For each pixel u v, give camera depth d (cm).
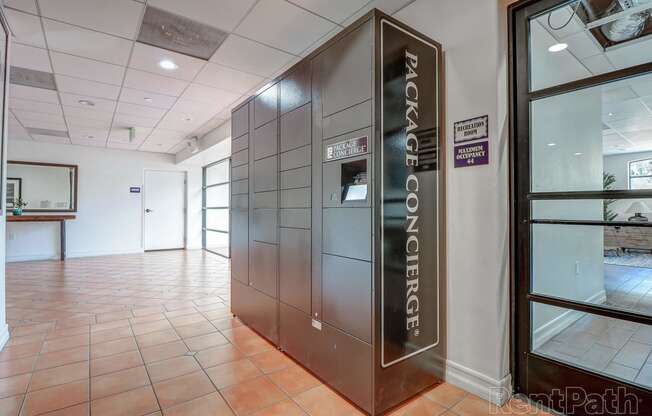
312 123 235
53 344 282
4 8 256
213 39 309
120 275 572
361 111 193
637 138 275
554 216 216
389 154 192
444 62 224
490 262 201
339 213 209
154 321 341
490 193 201
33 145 742
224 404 199
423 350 210
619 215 187
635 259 236
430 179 215
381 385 187
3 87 269
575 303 187
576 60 245
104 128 627
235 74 384
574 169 242
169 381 224
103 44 315
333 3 255
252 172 318
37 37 300
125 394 208
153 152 881
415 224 206
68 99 463
